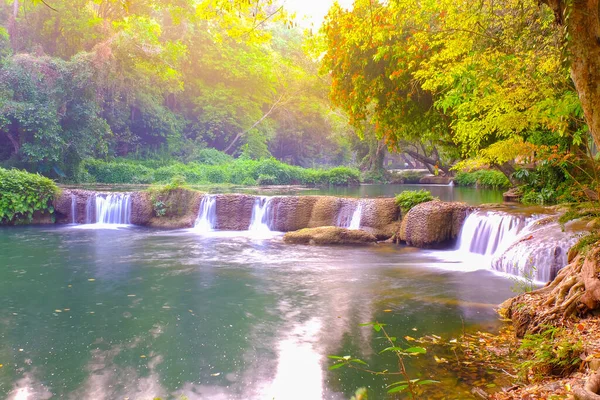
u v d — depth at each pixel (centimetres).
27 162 2805
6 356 597
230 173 3650
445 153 1741
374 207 1636
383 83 1257
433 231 1388
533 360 468
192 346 631
